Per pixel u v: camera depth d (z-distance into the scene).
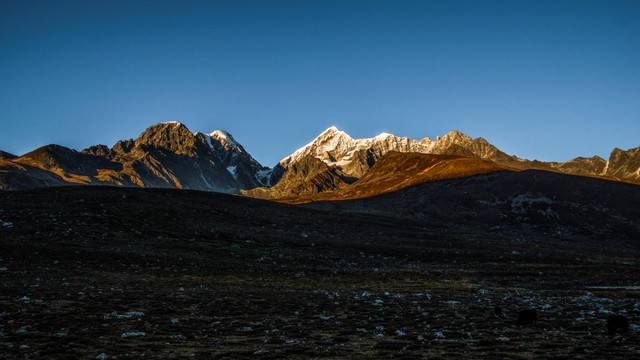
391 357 19.48
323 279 54.78
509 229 147.38
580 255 100.94
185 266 56.06
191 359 18.80
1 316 25.81
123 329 24.52
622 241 134.88
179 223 83.62
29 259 48.28
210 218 92.50
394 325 27.62
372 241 97.00
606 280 62.97
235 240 79.06
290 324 27.48
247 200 118.88
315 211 123.88
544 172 190.50
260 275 54.97
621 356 19.59
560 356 19.47
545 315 32.06
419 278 59.62
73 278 41.53
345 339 23.33
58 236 62.38
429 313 32.50
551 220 153.50
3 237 57.16
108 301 32.06
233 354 19.70
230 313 30.73
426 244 100.88
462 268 73.00
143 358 18.80
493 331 25.88
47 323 24.73
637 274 70.19
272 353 19.92
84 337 22.25
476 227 149.88
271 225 97.56
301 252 77.00
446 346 21.77
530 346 21.72
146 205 89.19
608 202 158.75
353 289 47.69
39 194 85.38
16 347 20.00
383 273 62.50
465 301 39.75
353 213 145.00
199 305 33.03
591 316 31.70
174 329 25.02
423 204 173.50
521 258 89.75
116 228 73.31
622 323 25.22
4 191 87.31
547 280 62.62
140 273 48.47
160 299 34.38
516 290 50.59
